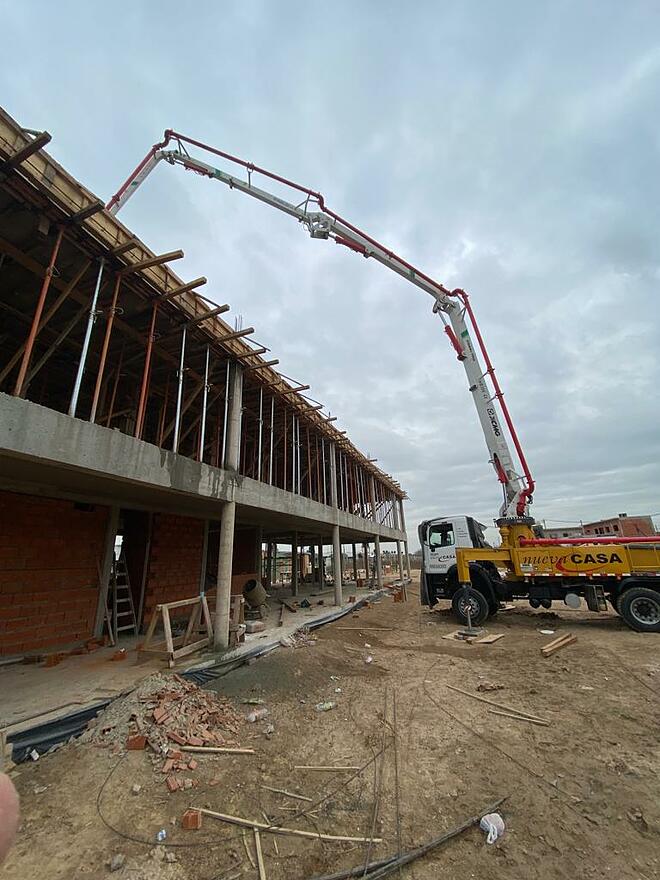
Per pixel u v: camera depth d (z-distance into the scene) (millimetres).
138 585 9445
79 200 5254
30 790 3697
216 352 8398
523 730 4879
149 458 6098
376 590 20359
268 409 11969
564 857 2941
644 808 3395
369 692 6312
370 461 19484
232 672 6773
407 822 3332
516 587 11492
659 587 10305
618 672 6789
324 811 3475
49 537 7359
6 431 4242
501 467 11688
